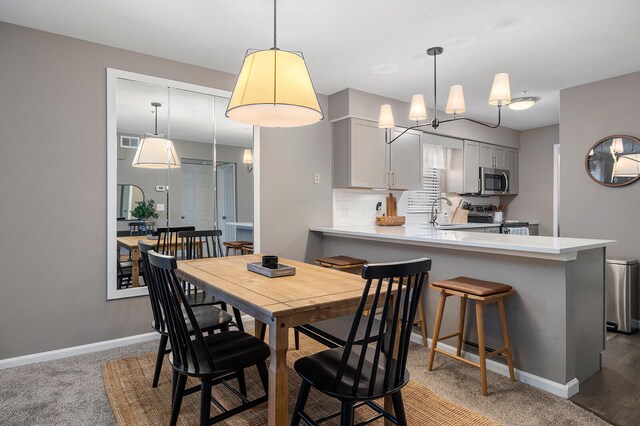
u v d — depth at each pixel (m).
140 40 2.83
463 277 2.64
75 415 1.98
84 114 2.80
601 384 2.32
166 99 3.19
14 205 2.56
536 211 5.79
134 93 3.04
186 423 1.89
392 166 4.34
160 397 2.14
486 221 5.38
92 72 2.84
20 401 2.11
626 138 3.49
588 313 2.40
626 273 3.32
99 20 2.53
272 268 2.16
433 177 5.34
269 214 3.76
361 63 3.28
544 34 2.73
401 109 4.42
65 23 2.56
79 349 2.79
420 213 5.21
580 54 3.07
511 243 2.35
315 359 1.63
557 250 2.07
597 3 2.31
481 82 3.74
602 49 2.97
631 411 2.02
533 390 2.24
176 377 1.94
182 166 3.27
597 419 1.94
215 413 1.99
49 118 2.67
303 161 4.00
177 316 1.52
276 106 1.94
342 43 2.89
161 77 3.14
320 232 4.13
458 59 3.18
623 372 2.50
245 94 1.75
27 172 2.60
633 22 2.54
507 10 2.40
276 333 1.45
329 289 1.79
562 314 2.17
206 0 2.29
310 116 2.02
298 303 1.54
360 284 1.90
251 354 1.67
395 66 3.35
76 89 2.78
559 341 2.19
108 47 2.91
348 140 4.03
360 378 1.46
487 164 5.47
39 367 2.55
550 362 2.23
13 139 2.55
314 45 2.93
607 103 3.62
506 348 2.31
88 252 2.83
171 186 3.21
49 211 2.68
